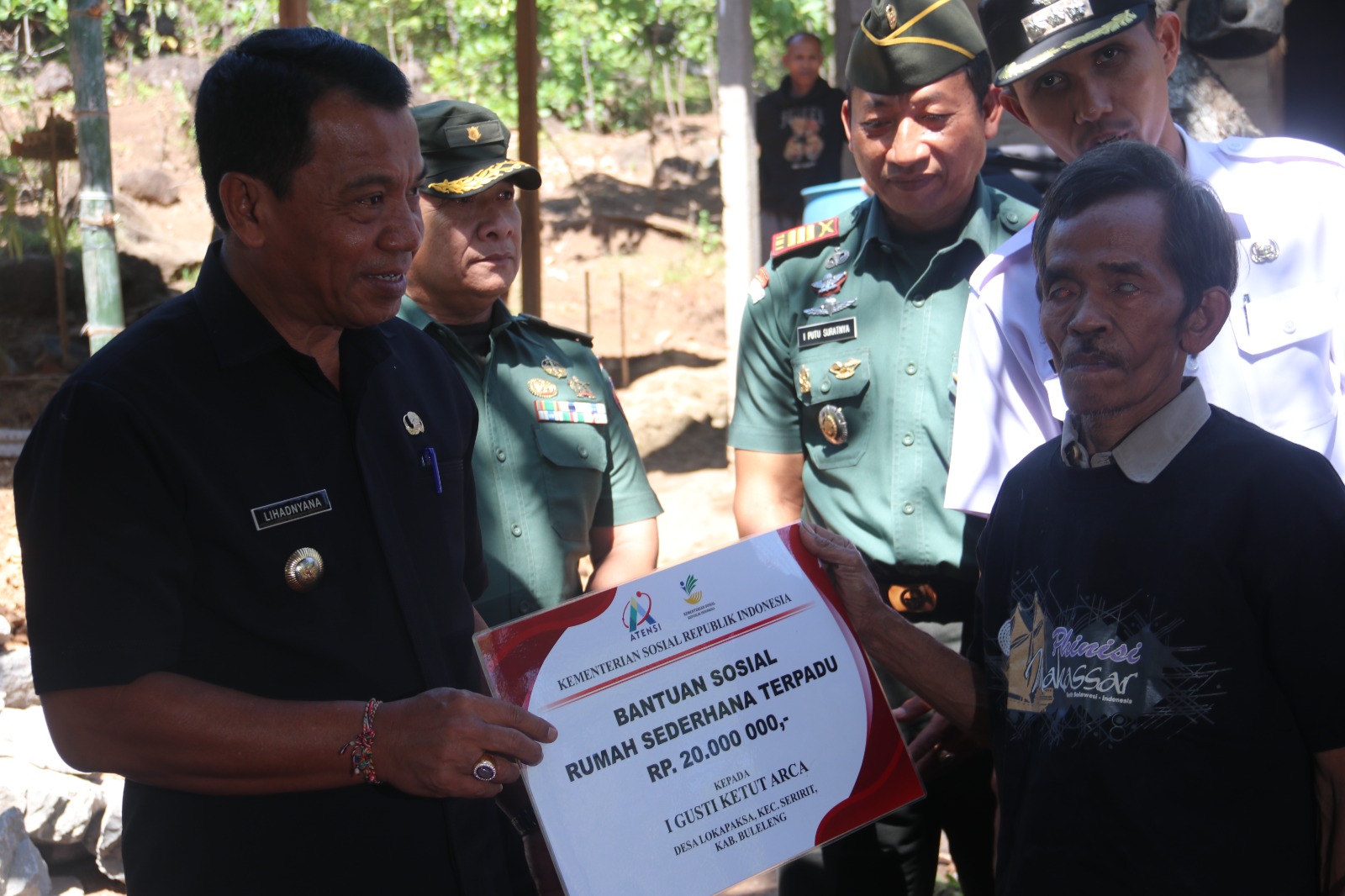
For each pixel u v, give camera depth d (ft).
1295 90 25.29
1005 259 7.99
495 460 9.09
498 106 39.75
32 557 5.65
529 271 18.61
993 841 9.31
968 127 8.59
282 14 14.93
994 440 8.05
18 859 11.12
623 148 46.19
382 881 6.15
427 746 5.68
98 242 23.25
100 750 5.62
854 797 6.72
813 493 9.53
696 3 42.42
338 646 6.05
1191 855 5.53
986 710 6.95
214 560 5.84
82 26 22.72
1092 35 7.55
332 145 5.70
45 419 5.78
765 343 9.78
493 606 8.91
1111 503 5.90
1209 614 5.54
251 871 6.01
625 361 31.91
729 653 6.70
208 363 5.98
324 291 5.94
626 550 9.85
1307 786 5.60
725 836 6.49
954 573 8.91
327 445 6.21
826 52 41.68
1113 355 5.73
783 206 28.73
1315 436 7.28
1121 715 5.70
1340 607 5.36
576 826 6.28
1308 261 7.39
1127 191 5.82
